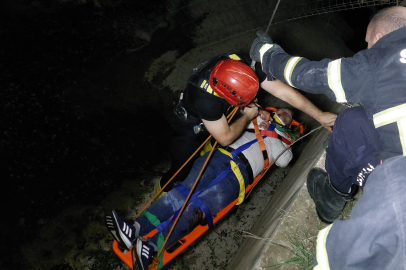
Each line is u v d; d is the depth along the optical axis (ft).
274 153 8.86
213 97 7.36
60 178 12.91
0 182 12.52
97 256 11.41
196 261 11.42
